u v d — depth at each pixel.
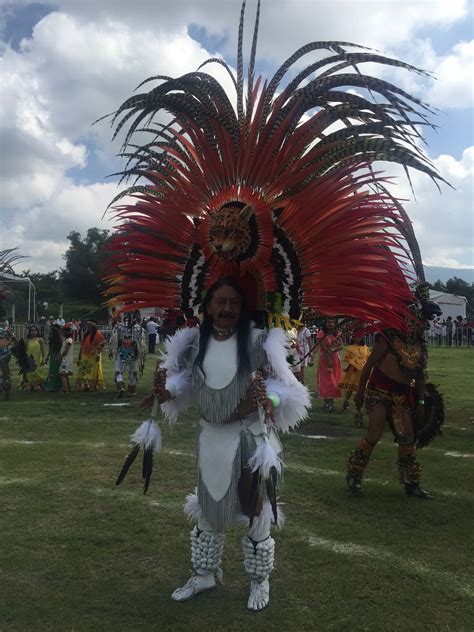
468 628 3.02
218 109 3.26
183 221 3.39
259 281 3.18
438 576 3.59
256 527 3.16
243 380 3.05
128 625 3.03
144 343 11.88
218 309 3.09
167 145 3.52
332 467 6.09
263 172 3.16
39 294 52.34
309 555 3.87
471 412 9.77
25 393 12.01
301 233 3.14
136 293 3.57
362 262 3.12
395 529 4.35
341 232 3.11
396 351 4.98
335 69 3.19
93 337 12.24
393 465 6.19
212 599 3.30
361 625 3.04
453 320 36.00
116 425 8.34
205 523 3.29
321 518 4.57
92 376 12.26
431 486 5.43
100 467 5.98
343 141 2.97
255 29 3.25
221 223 3.09
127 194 3.56
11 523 4.41
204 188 3.34
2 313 12.10
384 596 3.35
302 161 3.08
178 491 5.21
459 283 69.31
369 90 2.85
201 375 3.12
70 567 3.68
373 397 5.11
